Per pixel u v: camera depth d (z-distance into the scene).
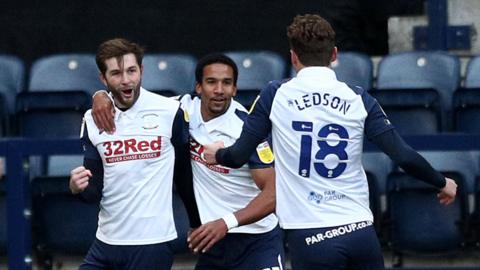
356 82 27.50
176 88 28.11
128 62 18.39
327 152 17.11
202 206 19.08
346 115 17.14
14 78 28.45
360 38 30.20
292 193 17.23
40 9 32.53
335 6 30.16
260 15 32.16
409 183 23.75
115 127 18.58
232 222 18.09
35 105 26.39
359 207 17.23
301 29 17.33
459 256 24.42
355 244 17.09
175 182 19.28
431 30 29.56
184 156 18.97
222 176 18.88
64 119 26.34
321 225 17.09
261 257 18.98
